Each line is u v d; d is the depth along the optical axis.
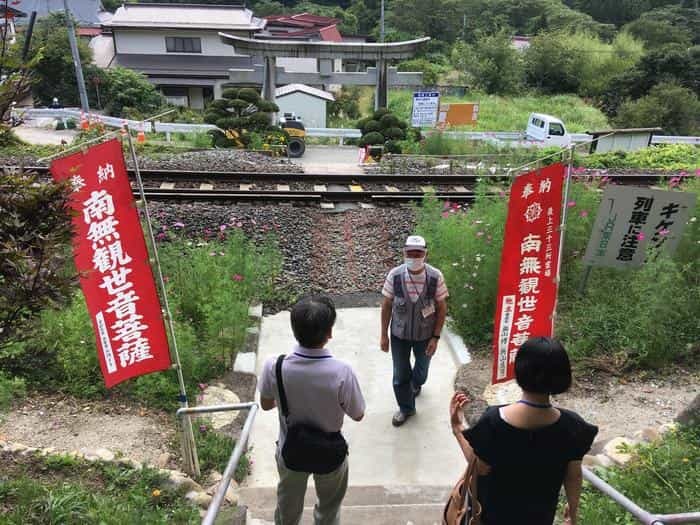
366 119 20.44
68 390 5.57
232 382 6.27
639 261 7.04
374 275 9.09
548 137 21.84
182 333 6.07
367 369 6.70
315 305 2.92
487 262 7.21
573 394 5.64
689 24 54.06
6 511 3.40
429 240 8.47
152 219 9.52
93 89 30.47
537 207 4.25
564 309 7.31
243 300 7.41
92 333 5.86
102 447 4.72
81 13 45.78
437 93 21.14
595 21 58.19
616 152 17.92
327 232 10.48
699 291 6.40
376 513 4.16
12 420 4.99
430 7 53.47
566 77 41.47
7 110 2.93
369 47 21.72
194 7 37.84
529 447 2.19
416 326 5.16
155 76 35.94
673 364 6.06
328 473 3.06
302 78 22.84
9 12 2.87
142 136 16.19
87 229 3.59
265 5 58.94
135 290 3.88
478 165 14.92
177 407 5.56
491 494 2.32
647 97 32.00
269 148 17.70
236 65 36.62
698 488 3.85
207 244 8.18
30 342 5.81
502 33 41.72
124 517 3.43
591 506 3.77
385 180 13.26
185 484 4.03
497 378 4.64
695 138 21.59
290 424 3.00
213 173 12.72
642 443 4.60
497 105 34.03
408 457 5.23
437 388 6.29
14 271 2.62
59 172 3.45
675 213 6.73
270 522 4.09
